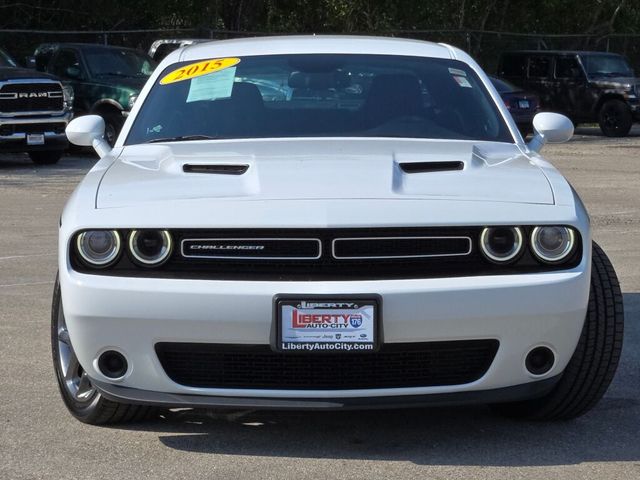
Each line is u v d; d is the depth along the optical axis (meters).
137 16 29.20
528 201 4.31
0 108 16.55
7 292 7.60
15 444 4.54
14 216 11.48
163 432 4.70
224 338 4.12
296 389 4.19
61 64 20.03
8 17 26.97
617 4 37.16
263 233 4.15
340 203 4.20
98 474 4.20
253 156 4.77
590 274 4.34
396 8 33.34
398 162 4.67
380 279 4.11
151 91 5.70
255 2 33.00
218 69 5.72
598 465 4.27
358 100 5.48
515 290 4.13
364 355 4.15
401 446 4.50
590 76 26.22
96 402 4.65
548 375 4.31
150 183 4.49
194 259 4.18
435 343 4.14
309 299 4.05
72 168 17.08
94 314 4.17
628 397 5.20
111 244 4.21
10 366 5.73
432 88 5.58
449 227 4.16
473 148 5.02
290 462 4.31
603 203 12.88
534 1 36.53
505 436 4.63
